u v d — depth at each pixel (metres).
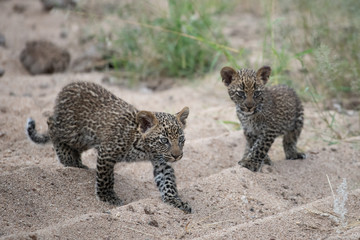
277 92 13.20
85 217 9.60
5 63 19.77
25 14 25.00
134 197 11.39
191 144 13.92
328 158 13.53
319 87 17.50
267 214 10.62
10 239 8.69
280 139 14.97
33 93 17.50
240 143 14.32
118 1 24.14
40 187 10.70
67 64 19.95
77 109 11.56
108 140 10.80
